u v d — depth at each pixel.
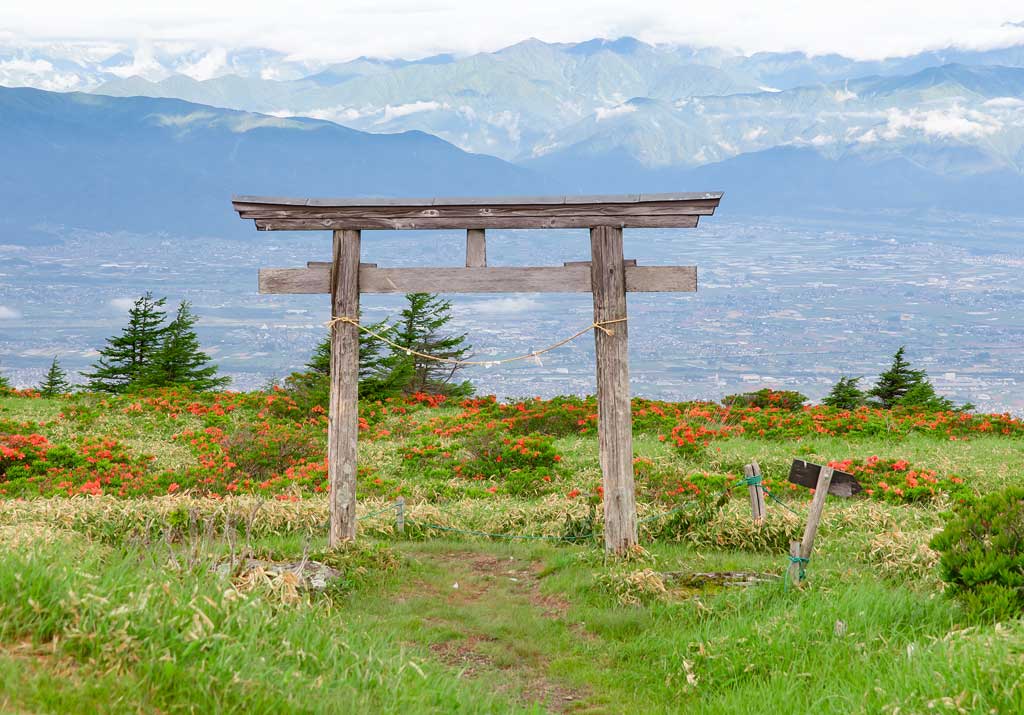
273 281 12.46
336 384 12.54
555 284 12.30
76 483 17.70
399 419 27.66
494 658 9.09
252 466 20.84
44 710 4.55
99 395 29.92
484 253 12.39
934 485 18.20
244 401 28.53
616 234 12.18
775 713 6.75
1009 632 6.41
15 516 13.27
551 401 27.39
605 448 12.41
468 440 22.19
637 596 10.72
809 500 18.20
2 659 5.02
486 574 12.71
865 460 21.75
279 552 12.25
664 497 15.91
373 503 17.14
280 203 12.23
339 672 6.56
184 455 22.39
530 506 16.94
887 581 10.88
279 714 5.49
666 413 29.12
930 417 29.66
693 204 11.97
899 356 40.34
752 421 27.39
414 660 7.52
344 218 12.31
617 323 12.19
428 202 12.25
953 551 8.52
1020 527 8.32
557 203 12.10
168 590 6.41
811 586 9.77
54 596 5.80
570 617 10.38
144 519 13.51
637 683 8.30
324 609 9.28
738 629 8.55
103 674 5.20
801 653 7.89
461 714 6.62
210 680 5.42
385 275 12.41
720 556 13.05
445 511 16.58
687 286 12.24
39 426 24.70
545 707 7.77
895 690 6.13
